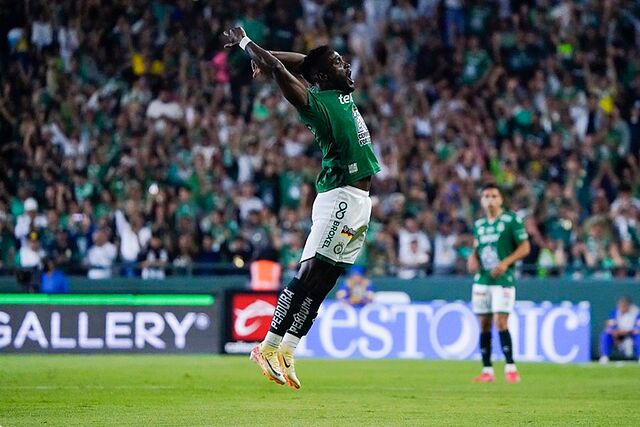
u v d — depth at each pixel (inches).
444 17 3068.4
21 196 2485.2
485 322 1728.6
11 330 2145.7
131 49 2851.9
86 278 2257.6
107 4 2876.5
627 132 2896.2
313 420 1127.6
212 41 2913.4
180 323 2172.7
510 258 1685.5
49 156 2596.0
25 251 2384.4
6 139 2662.4
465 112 2866.6
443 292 2245.3
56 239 2395.4
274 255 2332.7
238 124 2711.6
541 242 2487.7
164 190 2480.3
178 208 2455.7
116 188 2551.7
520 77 3011.8
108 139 2645.2
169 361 1998.0
